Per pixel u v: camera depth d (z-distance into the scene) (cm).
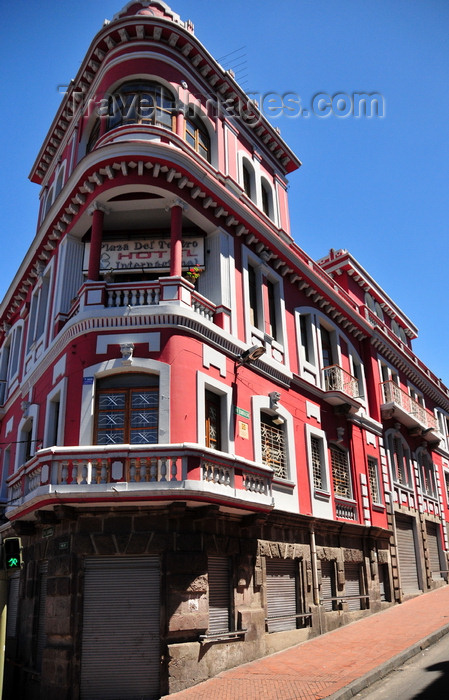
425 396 3092
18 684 1279
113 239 1597
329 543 1708
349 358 2183
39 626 1279
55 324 1539
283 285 1820
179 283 1348
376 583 1933
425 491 2708
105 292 1366
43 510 1176
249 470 1276
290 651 1334
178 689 1045
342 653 1264
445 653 1218
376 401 2300
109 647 1080
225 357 1431
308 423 1756
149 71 1628
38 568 1331
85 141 1836
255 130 2003
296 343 1816
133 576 1130
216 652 1150
